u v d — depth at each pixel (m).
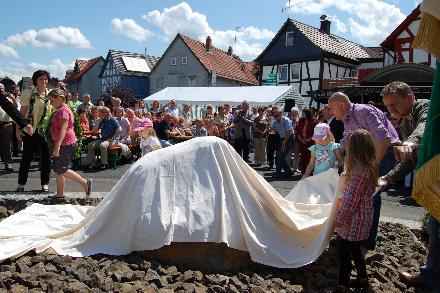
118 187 4.82
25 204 7.45
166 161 4.92
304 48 40.16
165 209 4.66
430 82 24.78
